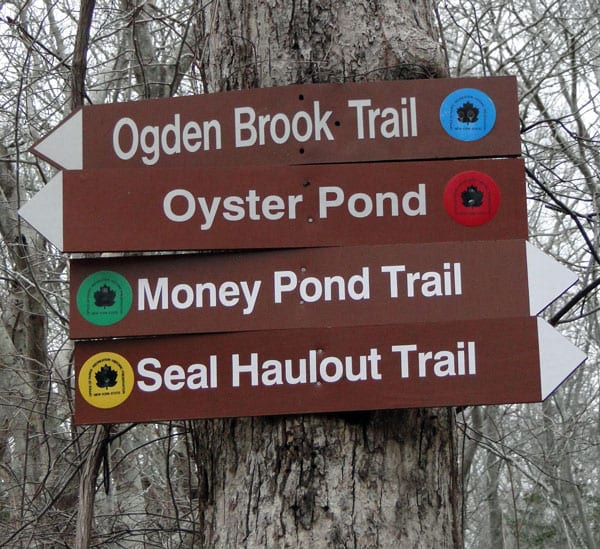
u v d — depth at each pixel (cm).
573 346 280
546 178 823
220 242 288
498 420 1130
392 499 273
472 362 280
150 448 786
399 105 296
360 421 278
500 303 284
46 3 783
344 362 280
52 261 886
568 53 958
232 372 281
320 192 291
